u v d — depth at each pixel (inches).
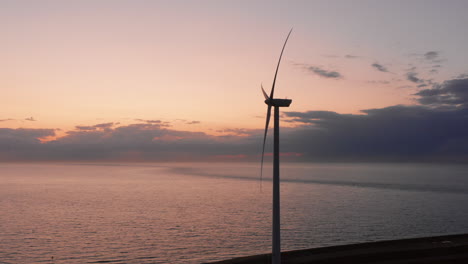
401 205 7042.3
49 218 5610.2
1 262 3248.0
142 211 6323.8
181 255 3422.7
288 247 3599.9
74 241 4040.4
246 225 4940.9
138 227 4845.0
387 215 5748.0
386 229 4574.3
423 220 5255.9
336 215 5767.7
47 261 3272.6
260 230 4576.8
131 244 3878.0
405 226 4776.1
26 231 4603.8
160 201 7819.9
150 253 3506.4
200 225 4963.1
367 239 3956.7
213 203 7455.7
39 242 3998.5
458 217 5521.7
